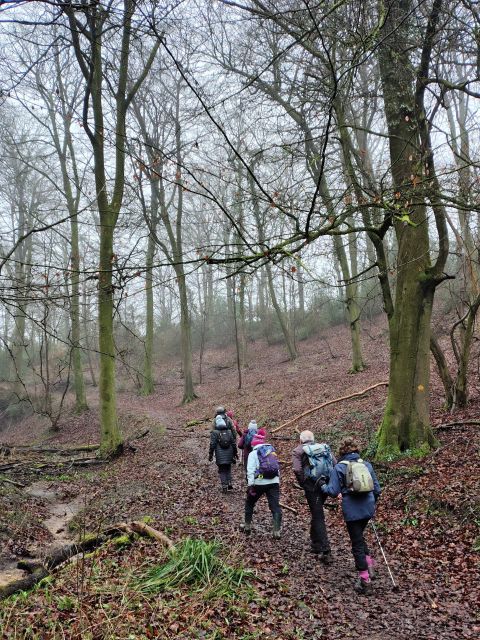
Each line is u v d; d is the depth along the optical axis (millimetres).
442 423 11086
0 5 4180
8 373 32438
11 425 29406
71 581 5371
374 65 10617
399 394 10102
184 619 4535
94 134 13172
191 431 17859
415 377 10039
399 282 10242
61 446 18391
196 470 12094
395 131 9844
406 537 6969
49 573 5703
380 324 30969
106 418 14805
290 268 5574
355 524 5691
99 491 10797
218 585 5176
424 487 7953
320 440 12922
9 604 4914
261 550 6785
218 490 10281
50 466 13703
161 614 4562
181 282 25766
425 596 5332
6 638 4203
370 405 14797
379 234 8281
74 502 10195
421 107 8836
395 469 9148
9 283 6199
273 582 5641
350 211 6391
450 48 8312
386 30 8180
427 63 8523
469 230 11852
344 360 25875
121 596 4902
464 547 6270
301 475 6730
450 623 4750
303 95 10562
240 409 20500
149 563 5805
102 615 4484
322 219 6820
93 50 9398
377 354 24312
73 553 6828
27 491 10812
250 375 30062
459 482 7641
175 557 5637
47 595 5020
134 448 15312
